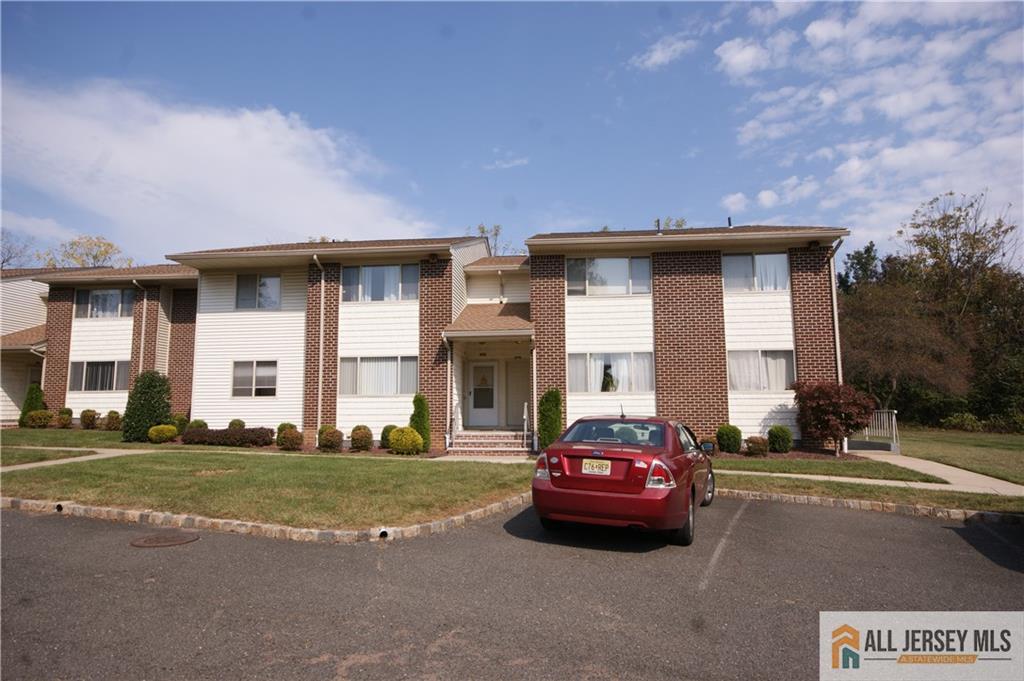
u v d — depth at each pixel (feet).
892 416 58.34
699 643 12.76
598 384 55.16
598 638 12.91
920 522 26.99
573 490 20.79
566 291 56.59
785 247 54.70
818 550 21.18
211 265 60.64
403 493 27.12
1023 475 39.09
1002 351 105.91
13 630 12.98
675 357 54.44
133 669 11.19
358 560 18.66
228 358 61.00
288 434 54.29
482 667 11.40
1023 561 20.30
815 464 43.06
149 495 26.37
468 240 65.10
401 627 13.34
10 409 76.13
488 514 25.77
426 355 56.90
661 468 20.29
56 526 23.07
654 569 18.28
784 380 53.36
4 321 78.28
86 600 14.88
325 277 59.41
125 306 70.74
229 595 15.31
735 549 21.01
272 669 11.23
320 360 58.03
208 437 55.88
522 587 16.28
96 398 69.31
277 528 21.57
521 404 62.18
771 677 11.25
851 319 101.71
